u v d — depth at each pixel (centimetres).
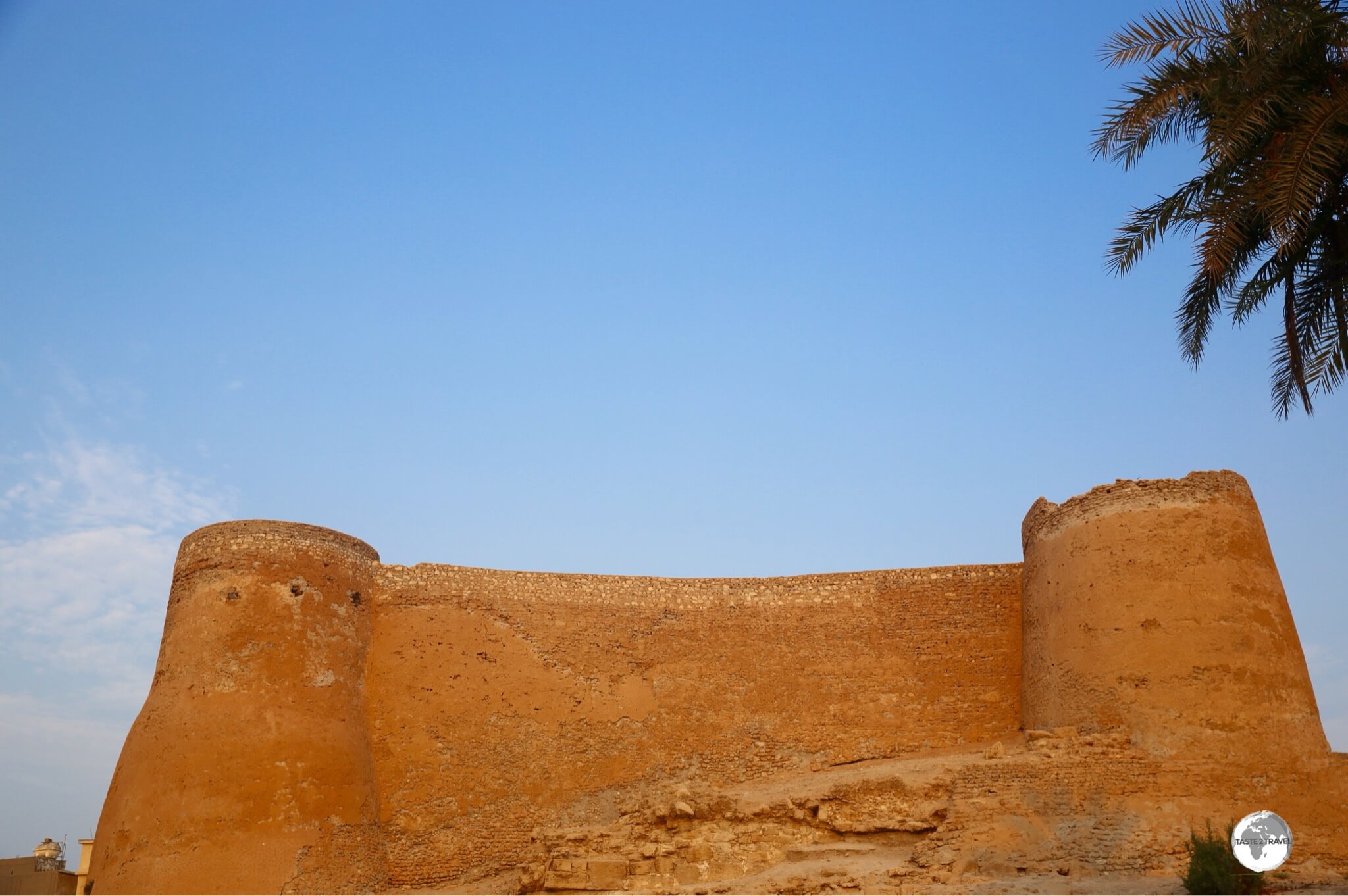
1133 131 2003
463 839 2664
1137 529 2458
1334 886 1891
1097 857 2083
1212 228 1925
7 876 3612
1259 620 2339
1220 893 1847
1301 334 2056
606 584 3012
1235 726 2231
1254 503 2492
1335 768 2220
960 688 2870
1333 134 1798
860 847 2250
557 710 2834
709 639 2983
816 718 2880
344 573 2809
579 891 2236
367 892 2511
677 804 2423
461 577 2939
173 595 2762
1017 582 2944
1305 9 1827
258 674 2584
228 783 2444
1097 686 2378
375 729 2733
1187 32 1973
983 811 2191
